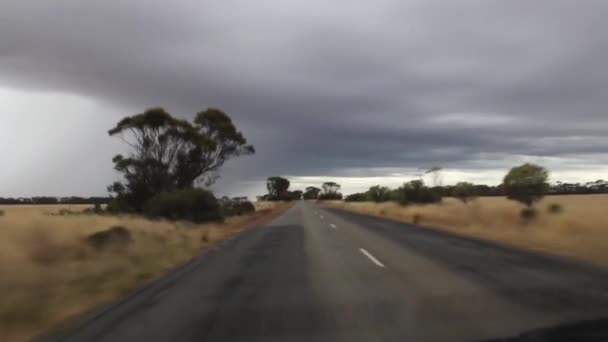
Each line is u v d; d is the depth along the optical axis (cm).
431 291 959
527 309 792
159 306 887
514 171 3231
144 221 2522
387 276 1151
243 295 970
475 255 1526
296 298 926
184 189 3719
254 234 2550
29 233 1435
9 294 921
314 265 1363
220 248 1917
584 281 1048
